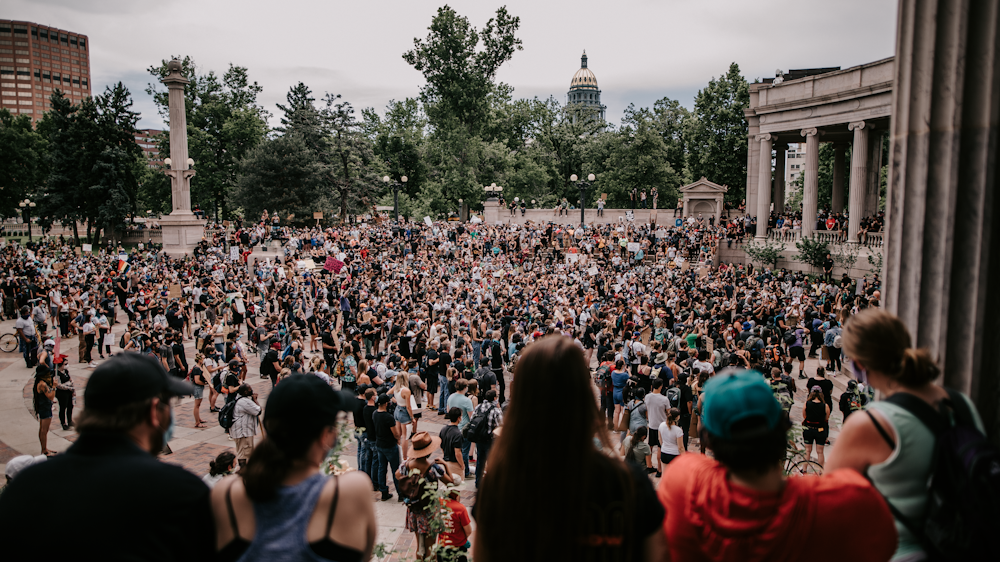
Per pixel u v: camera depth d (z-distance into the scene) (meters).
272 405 2.38
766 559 1.93
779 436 2.03
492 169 72.31
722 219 48.06
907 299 2.77
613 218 56.22
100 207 57.75
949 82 2.53
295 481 2.32
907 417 2.15
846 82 35.66
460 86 70.44
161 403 2.36
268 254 42.19
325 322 19.42
